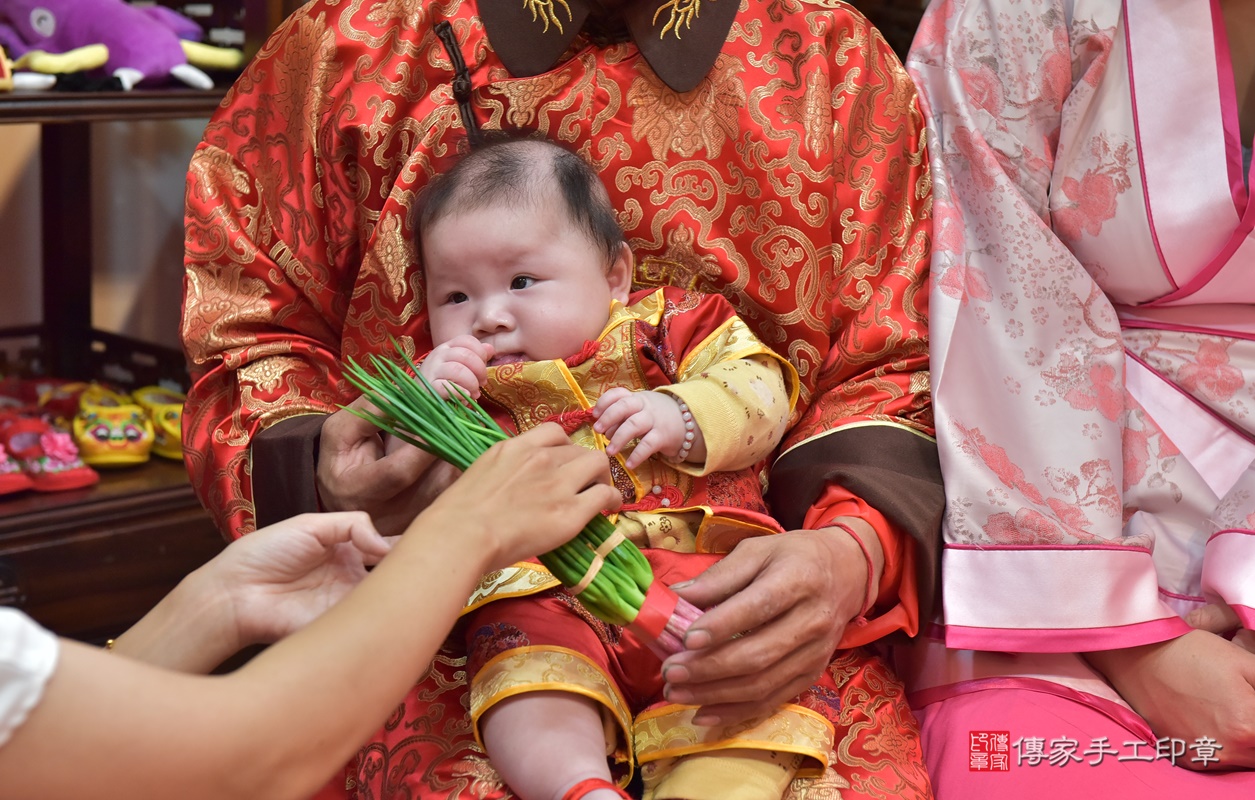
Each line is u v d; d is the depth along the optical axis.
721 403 1.36
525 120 1.64
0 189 2.82
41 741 0.77
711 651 1.19
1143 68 1.66
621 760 1.29
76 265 2.92
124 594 2.50
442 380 1.37
